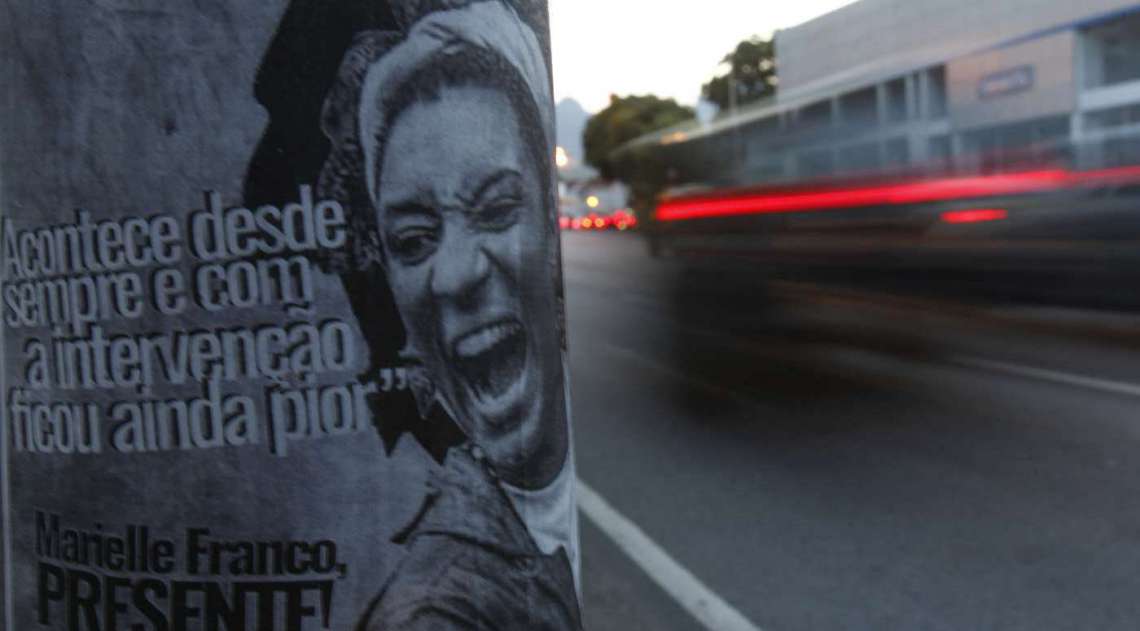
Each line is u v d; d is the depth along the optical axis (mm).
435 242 1461
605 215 58906
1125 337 11031
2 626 1849
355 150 1417
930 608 4375
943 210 13922
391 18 1434
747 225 18750
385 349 1433
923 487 6145
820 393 9164
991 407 8164
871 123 14875
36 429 1528
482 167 1496
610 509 5984
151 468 1437
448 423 1470
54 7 1446
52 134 1460
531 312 1553
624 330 14555
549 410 1582
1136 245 11906
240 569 1425
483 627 1494
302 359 1411
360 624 1432
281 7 1399
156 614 1444
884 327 13086
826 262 16453
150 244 1422
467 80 1483
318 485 1417
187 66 1402
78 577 1494
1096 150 12000
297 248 1406
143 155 1416
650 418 8516
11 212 1517
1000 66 12820
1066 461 6512
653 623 4301
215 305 1413
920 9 13906
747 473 6652
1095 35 11758
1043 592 4496
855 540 5266
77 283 1464
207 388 1418
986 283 13938
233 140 1402
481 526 1492
